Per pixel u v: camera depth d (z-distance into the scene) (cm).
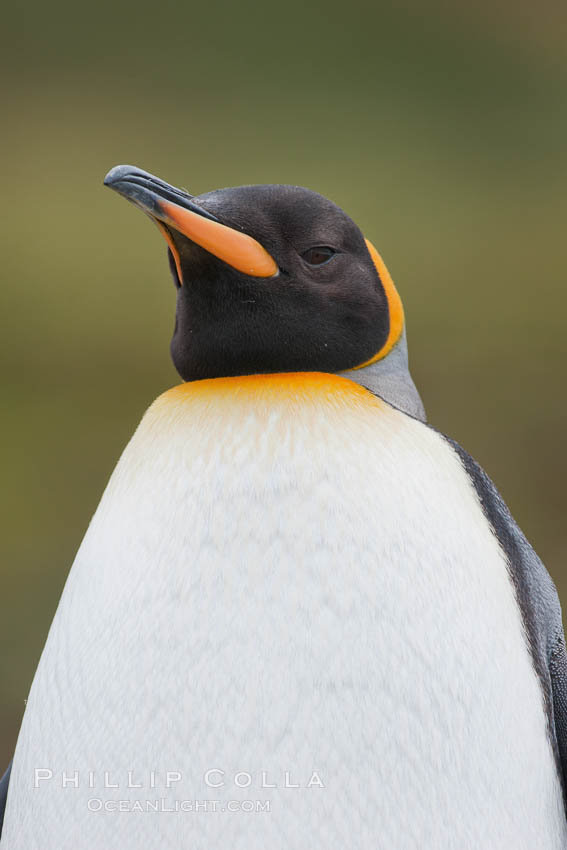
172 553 452
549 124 3422
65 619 471
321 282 513
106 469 2095
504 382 2377
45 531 1906
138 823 438
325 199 529
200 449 475
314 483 459
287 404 488
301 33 3772
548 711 486
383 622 440
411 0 3841
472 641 450
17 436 2158
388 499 460
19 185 2998
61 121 3266
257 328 504
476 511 486
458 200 3023
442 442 504
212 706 434
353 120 3347
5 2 3644
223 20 3753
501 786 451
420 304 2608
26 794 470
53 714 459
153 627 443
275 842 430
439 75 3603
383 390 549
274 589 441
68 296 2609
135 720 439
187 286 506
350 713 434
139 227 2912
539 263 2759
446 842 440
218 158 3153
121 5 3816
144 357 2453
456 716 443
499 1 3781
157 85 3503
